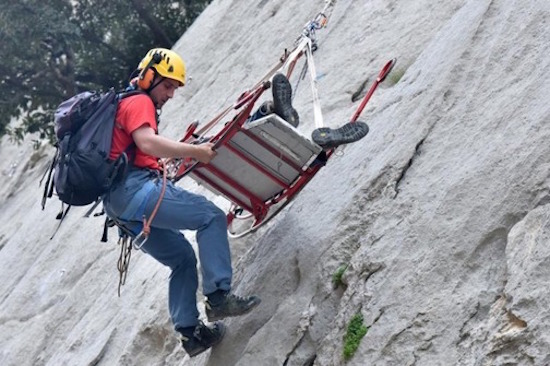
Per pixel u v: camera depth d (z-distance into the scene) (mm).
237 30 20578
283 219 10828
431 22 12992
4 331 17375
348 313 8812
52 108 29328
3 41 27750
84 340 13883
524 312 7277
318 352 8891
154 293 12938
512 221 8094
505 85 9383
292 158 9922
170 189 9594
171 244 9969
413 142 9805
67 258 17766
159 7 30203
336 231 9750
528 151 8367
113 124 9438
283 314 9625
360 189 9883
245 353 9734
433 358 7793
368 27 14305
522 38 9656
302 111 13664
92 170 9297
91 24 29594
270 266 10328
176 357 11383
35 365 15531
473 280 8055
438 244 8484
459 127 9469
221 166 10227
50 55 28750
